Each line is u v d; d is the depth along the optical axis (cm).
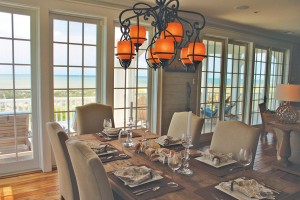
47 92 338
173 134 283
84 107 311
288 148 328
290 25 557
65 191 206
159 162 195
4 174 332
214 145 238
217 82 557
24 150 344
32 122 343
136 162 195
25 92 336
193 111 502
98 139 257
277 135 350
